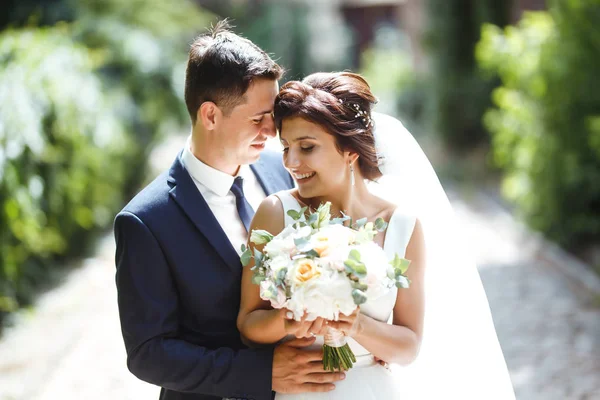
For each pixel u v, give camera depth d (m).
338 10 27.22
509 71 8.08
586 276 6.61
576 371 4.66
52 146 6.79
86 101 7.43
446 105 14.29
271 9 22.22
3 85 6.00
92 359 5.06
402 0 20.08
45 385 4.68
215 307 2.22
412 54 17.16
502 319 5.76
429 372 2.42
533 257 7.54
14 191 5.63
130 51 9.96
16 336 5.62
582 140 7.57
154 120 10.23
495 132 12.93
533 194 7.98
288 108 2.09
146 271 2.17
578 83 7.44
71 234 7.54
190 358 2.13
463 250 2.50
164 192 2.27
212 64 2.21
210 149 2.28
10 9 9.96
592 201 7.73
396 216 2.27
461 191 11.58
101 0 10.79
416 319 2.22
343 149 2.13
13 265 5.90
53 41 7.59
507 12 14.16
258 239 2.04
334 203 2.21
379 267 1.91
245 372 2.12
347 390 2.17
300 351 2.13
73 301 6.38
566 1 7.43
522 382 4.58
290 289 1.90
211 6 23.94
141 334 2.15
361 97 2.15
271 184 2.57
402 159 2.57
